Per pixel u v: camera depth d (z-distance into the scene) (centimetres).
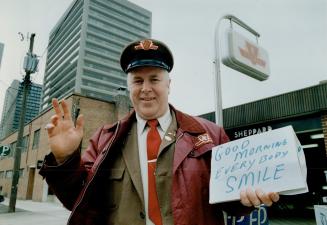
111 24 10900
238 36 413
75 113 1661
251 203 108
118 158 149
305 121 796
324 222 302
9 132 3244
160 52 155
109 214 141
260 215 288
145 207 135
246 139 129
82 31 9969
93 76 9756
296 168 107
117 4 11331
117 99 1998
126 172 144
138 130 156
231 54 397
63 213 1249
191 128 148
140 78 155
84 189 131
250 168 119
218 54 393
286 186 106
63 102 134
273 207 924
